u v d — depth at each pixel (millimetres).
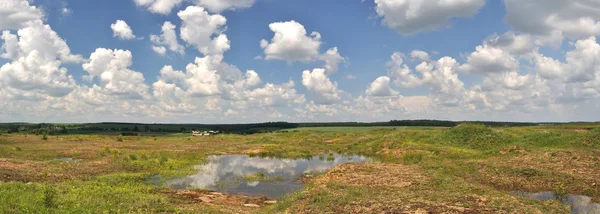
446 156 36094
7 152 38688
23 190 16859
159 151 47812
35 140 62906
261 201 21312
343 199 17797
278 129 145125
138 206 16609
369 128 130125
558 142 35500
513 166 26625
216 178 29953
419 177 24625
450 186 21625
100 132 110812
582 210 18141
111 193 19281
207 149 56469
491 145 40406
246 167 37344
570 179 23109
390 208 16109
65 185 20984
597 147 32125
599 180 22719
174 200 19578
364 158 44438
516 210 15664
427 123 143125
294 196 19531
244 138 83750
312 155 49469
